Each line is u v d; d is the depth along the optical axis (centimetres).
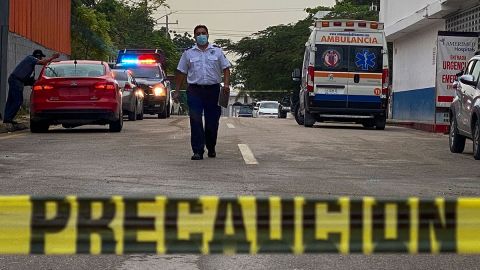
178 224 366
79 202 364
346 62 2089
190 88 1123
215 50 1122
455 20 2475
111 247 365
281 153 1248
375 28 2095
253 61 5675
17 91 1694
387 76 2088
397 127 2464
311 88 2083
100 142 1405
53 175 946
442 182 945
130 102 2267
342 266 564
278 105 4881
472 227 372
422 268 561
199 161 1116
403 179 965
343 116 2108
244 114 5416
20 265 561
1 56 1842
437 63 2064
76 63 1664
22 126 1769
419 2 2806
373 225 368
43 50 2903
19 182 884
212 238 366
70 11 3591
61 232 364
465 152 1391
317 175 982
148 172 985
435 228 370
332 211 368
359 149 1366
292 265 566
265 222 366
